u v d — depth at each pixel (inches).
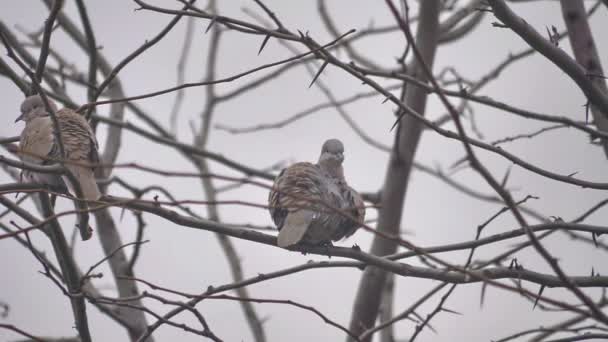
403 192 600.1
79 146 471.5
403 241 291.6
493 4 374.6
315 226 413.7
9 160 368.2
